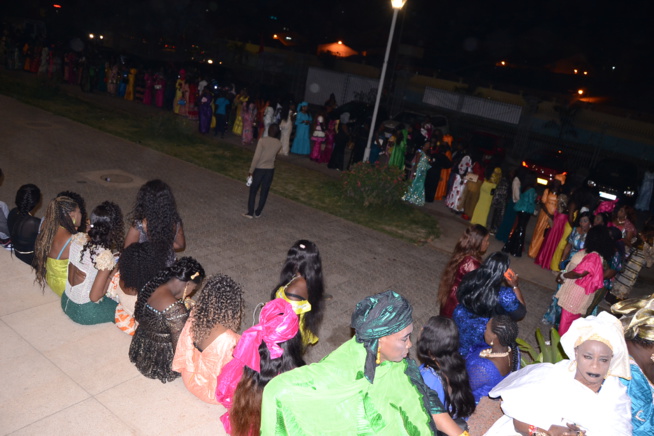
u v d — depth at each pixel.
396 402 2.10
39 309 4.80
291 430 2.06
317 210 11.28
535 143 22.67
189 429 3.62
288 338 2.89
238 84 22.66
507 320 3.91
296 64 29.14
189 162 13.56
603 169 15.93
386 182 11.69
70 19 36.31
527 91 29.50
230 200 10.98
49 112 16.62
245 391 3.12
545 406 2.66
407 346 2.07
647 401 3.12
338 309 7.04
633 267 8.36
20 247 5.63
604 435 2.65
